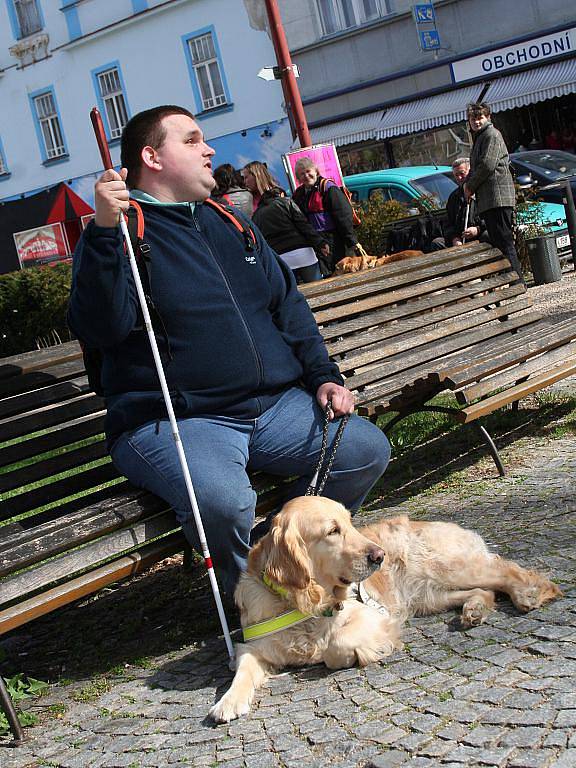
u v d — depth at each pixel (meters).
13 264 18.30
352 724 3.01
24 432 4.42
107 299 3.79
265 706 3.30
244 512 3.82
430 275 6.82
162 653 4.09
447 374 5.41
